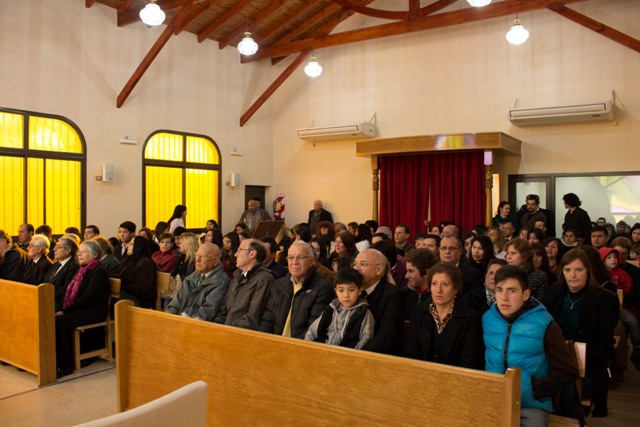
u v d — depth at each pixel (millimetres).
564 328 3145
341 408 2236
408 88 9477
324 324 2850
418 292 3375
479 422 1890
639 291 4309
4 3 7145
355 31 9312
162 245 5930
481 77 8773
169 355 2916
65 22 7812
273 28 9930
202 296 3934
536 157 8328
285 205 11047
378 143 8445
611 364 3895
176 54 9367
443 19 8492
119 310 3143
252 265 3658
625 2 7586
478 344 2514
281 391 2428
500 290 2416
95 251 4652
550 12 8180
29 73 7402
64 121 7832
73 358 4430
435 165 8516
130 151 8688
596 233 5105
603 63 7777
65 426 3334
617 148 7727
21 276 5203
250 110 10492
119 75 8500
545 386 2273
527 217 7598
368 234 6012
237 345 2596
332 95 10367
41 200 7625
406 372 2064
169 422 1259
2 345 4449
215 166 10102
